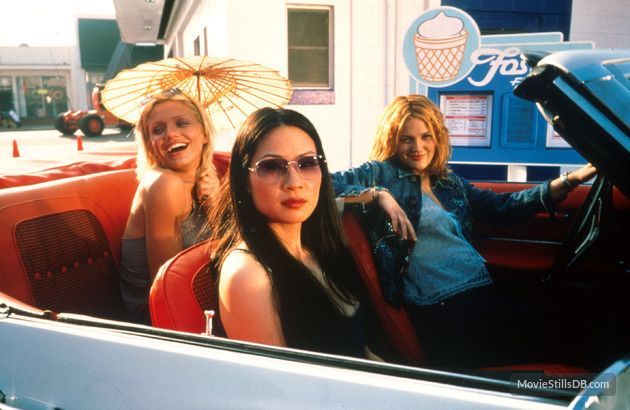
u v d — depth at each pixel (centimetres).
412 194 226
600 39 623
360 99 621
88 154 337
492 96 432
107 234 221
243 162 144
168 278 141
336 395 93
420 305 214
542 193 233
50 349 117
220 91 305
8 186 238
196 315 140
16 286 180
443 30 422
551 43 411
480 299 225
